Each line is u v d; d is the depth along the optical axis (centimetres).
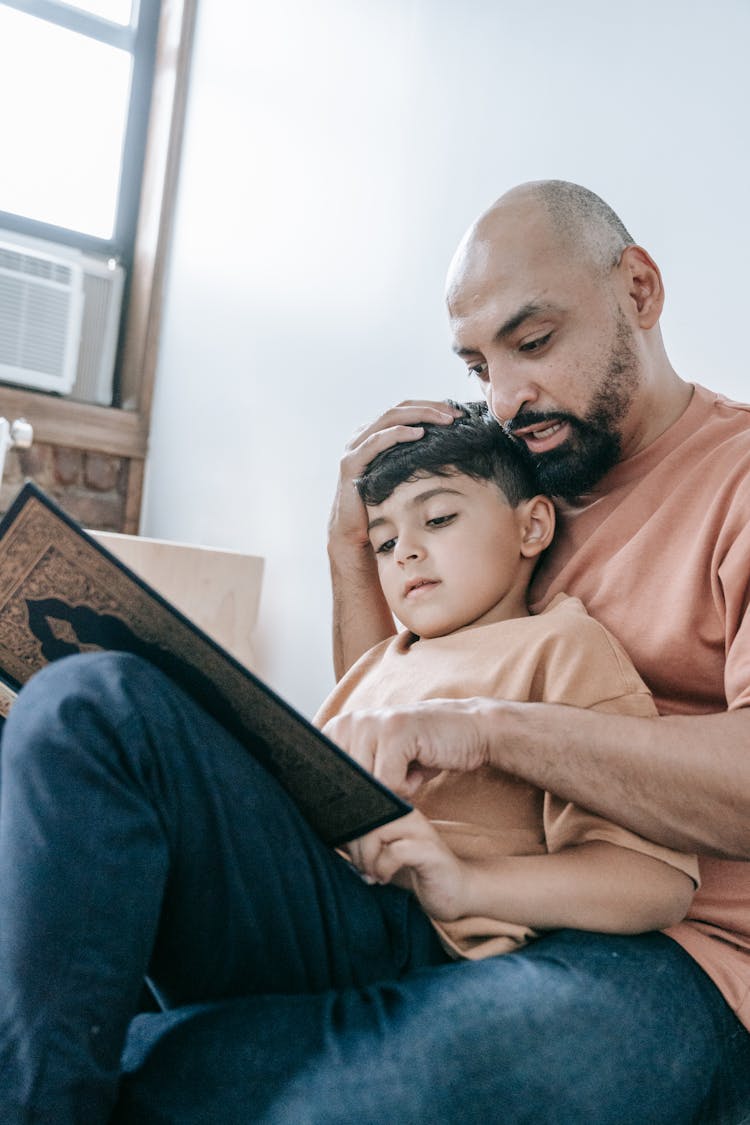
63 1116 61
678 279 154
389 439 116
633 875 81
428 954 82
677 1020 76
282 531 254
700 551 96
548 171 183
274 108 283
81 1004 62
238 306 288
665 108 160
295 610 245
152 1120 66
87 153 338
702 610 96
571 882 80
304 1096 65
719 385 145
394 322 222
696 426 108
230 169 302
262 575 235
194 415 305
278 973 76
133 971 64
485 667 95
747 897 88
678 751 80
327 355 245
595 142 173
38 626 79
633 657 99
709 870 91
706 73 154
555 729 83
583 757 82
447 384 203
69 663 69
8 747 67
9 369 315
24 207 327
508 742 83
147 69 342
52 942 62
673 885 82
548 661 92
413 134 223
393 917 81
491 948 80
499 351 106
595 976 75
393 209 227
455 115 210
